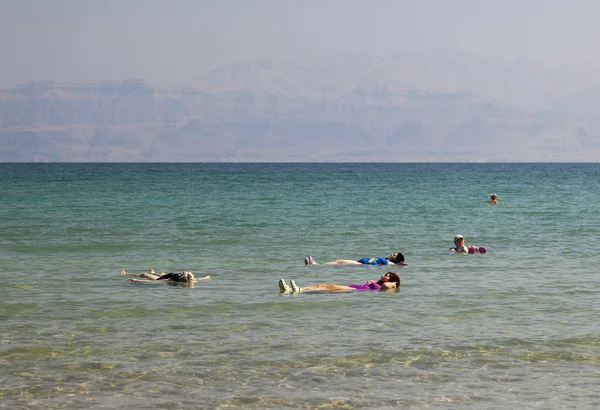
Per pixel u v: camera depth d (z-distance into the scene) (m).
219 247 33.09
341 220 46.75
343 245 34.00
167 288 22.48
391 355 14.83
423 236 37.81
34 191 82.62
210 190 87.50
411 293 21.80
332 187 98.25
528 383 13.20
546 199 71.19
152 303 20.02
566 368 14.06
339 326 17.33
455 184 111.81
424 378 13.44
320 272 26.03
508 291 22.11
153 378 13.30
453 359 14.59
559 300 20.66
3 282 23.36
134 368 13.84
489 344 15.70
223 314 18.66
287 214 51.41
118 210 54.53
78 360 14.31
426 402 12.24
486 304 20.05
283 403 12.12
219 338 16.09
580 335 16.48
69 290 22.00
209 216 49.38
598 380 13.38
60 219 46.53
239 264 27.97
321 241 35.50
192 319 18.03
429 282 23.88
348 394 12.58
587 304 20.06
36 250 31.70
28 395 12.36
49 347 15.23
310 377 13.43
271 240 35.81
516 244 34.56
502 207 59.44
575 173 199.25
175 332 16.62
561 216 50.50
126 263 28.08
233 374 13.55
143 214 50.84
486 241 35.81
